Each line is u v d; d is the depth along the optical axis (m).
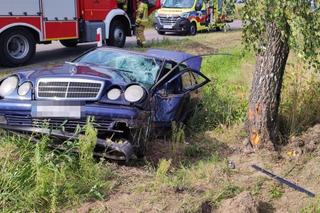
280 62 5.79
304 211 4.57
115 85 5.46
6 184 4.37
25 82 5.60
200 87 7.70
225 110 7.23
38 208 4.22
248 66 10.41
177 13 21.86
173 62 6.76
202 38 20.11
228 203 4.51
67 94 5.35
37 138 5.32
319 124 6.65
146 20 17.12
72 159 4.91
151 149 5.98
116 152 5.22
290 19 4.74
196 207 4.42
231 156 5.95
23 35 12.74
